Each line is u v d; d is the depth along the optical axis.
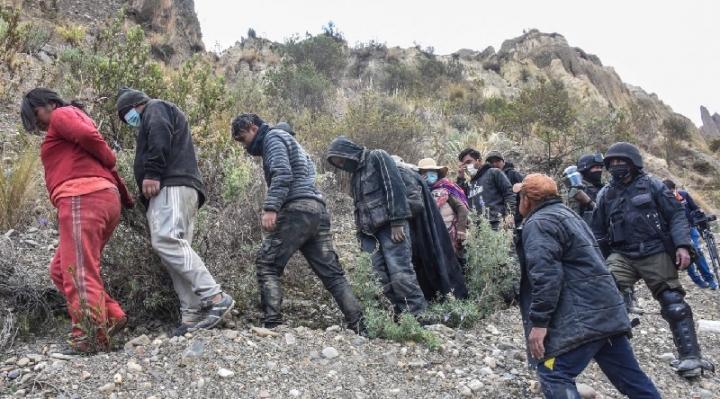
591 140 12.28
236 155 5.37
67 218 3.46
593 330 3.06
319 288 5.16
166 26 17.97
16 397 3.04
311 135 9.41
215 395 3.23
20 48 8.51
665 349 4.86
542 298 3.06
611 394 3.88
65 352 3.55
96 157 3.61
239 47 25.08
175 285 3.84
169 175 3.76
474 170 6.26
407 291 4.58
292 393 3.32
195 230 4.26
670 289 4.33
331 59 20.12
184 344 3.58
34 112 3.65
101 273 4.06
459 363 4.00
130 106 3.89
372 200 4.71
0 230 4.88
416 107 15.32
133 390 3.19
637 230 4.34
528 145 12.89
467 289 5.23
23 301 3.97
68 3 14.76
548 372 3.13
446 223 5.55
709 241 7.15
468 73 33.81
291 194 4.17
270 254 4.14
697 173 23.23
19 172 5.17
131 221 4.02
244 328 4.05
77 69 7.54
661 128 24.28
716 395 4.06
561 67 38.00
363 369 3.70
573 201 5.73
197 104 6.06
